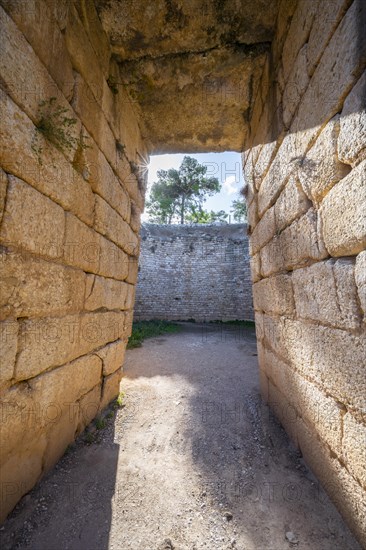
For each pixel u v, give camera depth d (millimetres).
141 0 2416
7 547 1494
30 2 1627
